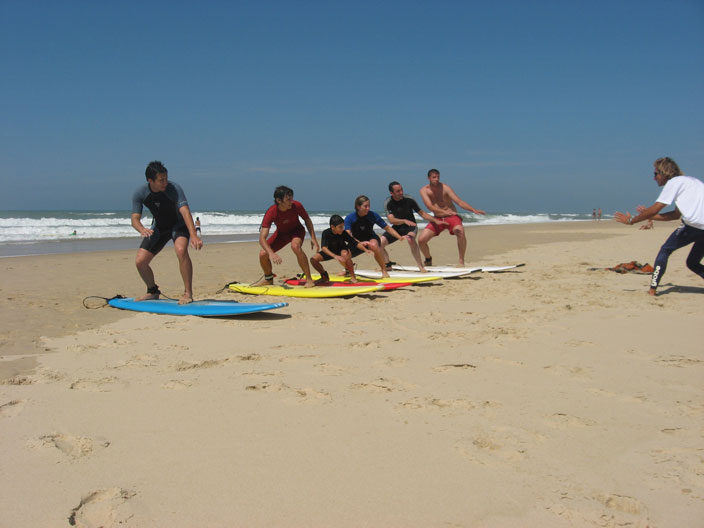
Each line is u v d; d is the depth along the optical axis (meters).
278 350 4.37
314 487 2.21
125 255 14.56
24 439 2.68
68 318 5.71
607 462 2.39
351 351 4.32
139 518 1.99
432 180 9.92
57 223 36.97
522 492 2.16
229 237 26.34
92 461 2.45
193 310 5.84
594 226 37.53
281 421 2.90
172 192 6.19
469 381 3.54
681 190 6.28
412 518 1.99
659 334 4.76
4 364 3.97
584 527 1.92
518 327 5.11
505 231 29.47
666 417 2.90
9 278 9.27
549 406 3.08
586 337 4.68
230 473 2.33
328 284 7.83
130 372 3.79
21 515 2.02
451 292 7.37
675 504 2.05
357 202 8.41
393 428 2.80
